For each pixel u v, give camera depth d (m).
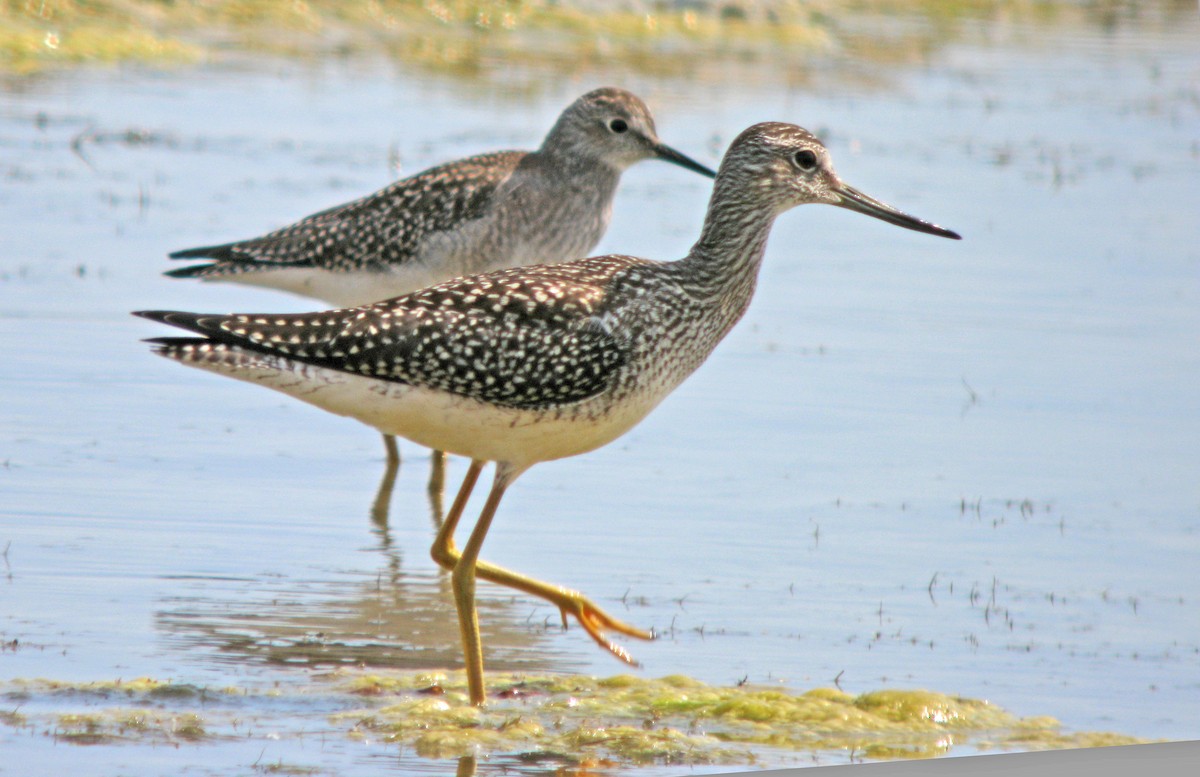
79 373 14.29
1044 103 26.92
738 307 9.98
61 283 16.20
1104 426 14.12
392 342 8.90
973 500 12.46
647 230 19.00
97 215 18.30
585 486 12.70
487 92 25.64
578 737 8.65
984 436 13.88
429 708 8.95
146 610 10.13
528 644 10.12
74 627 9.80
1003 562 11.35
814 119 25.02
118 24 27.17
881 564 11.27
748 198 9.93
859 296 17.56
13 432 12.92
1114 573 11.20
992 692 9.43
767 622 10.30
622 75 27.31
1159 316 16.92
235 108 23.70
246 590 10.56
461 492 9.66
